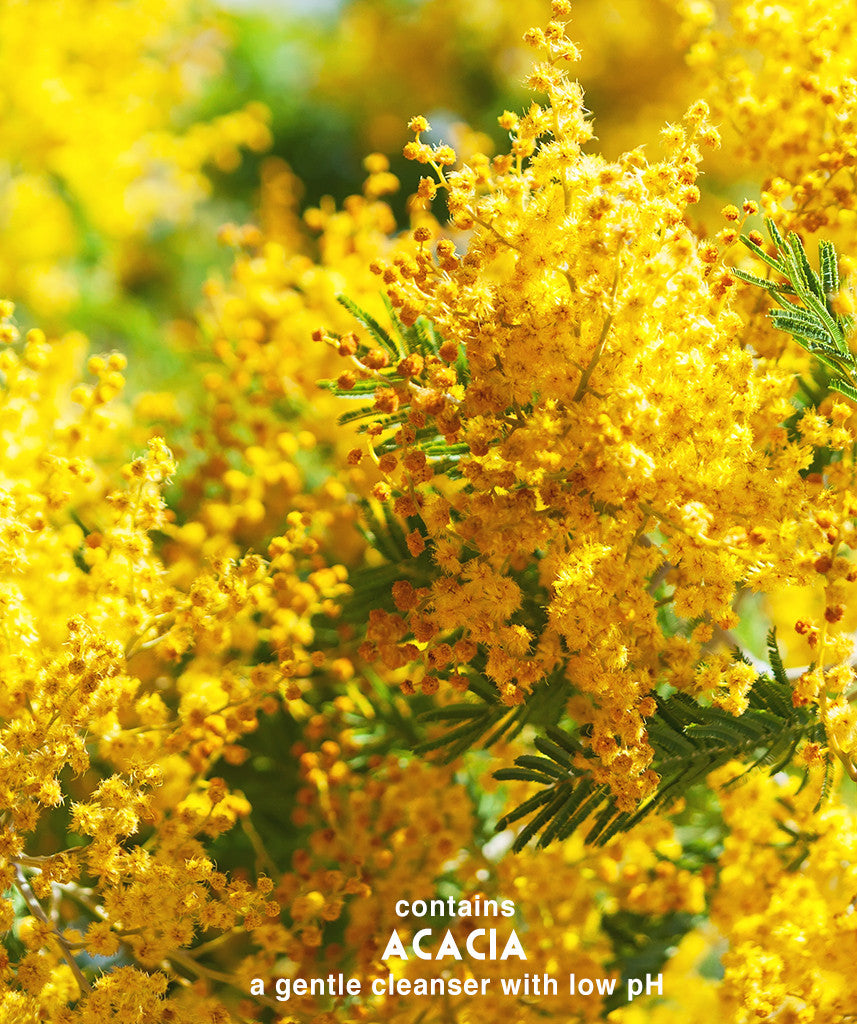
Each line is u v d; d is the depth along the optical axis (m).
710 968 0.70
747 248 0.63
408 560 0.63
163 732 0.63
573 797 0.60
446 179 0.60
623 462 0.58
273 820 0.67
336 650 0.67
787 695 0.60
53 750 0.60
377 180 0.71
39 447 0.64
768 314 0.60
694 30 0.67
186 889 0.60
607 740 0.59
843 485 0.60
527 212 0.59
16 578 0.63
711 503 0.59
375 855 0.65
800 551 0.59
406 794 0.66
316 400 0.70
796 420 0.62
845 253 0.63
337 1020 0.62
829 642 0.59
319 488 0.68
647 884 0.66
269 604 0.64
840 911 0.62
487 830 0.67
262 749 0.67
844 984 0.61
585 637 0.59
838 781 0.64
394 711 0.67
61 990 0.62
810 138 0.64
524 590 0.61
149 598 0.62
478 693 0.61
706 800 0.67
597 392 0.59
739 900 0.64
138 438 0.69
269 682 0.63
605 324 0.58
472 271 0.59
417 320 0.61
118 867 0.60
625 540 0.59
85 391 0.64
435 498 0.60
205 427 0.71
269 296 0.71
